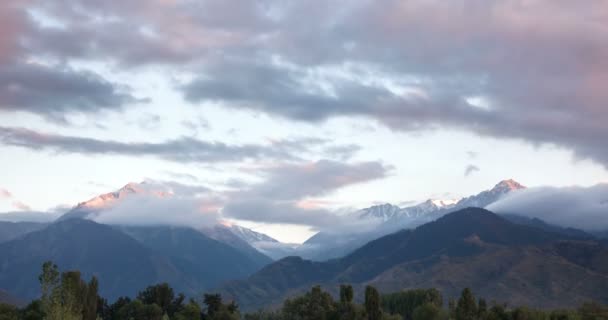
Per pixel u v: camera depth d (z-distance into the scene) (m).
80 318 194.00
